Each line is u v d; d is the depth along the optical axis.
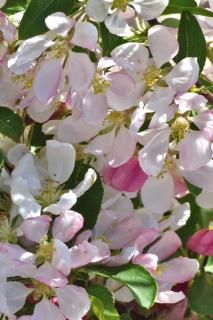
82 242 0.41
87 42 0.41
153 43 0.43
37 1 0.41
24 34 0.41
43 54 0.42
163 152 0.43
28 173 0.43
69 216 0.42
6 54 0.42
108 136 0.44
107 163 0.44
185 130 0.43
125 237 0.44
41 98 0.42
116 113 0.44
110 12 0.42
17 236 0.43
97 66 0.42
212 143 0.43
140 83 0.43
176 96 0.42
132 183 0.44
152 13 0.42
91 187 0.44
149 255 0.43
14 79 0.43
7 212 0.44
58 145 0.43
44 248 0.41
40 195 0.44
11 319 0.42
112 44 0.43
